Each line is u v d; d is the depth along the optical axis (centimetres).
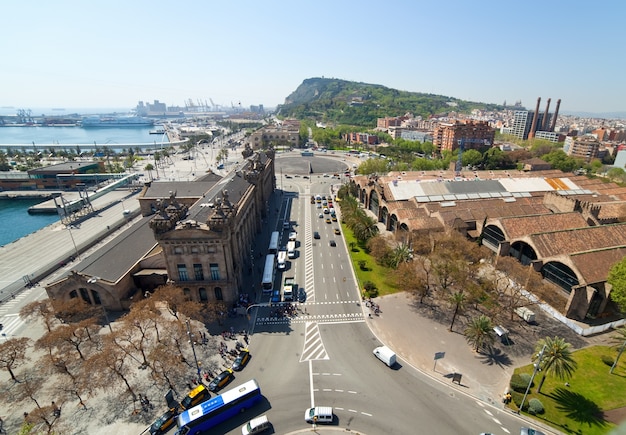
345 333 7656
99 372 5806
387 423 5528
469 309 8431
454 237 10056
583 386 6116
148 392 6128
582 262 8131
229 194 10400
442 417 5628
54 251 12119
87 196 16325
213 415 5400
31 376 6519
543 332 7588
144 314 6600
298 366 6719
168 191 13425
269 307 8594
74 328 6581
